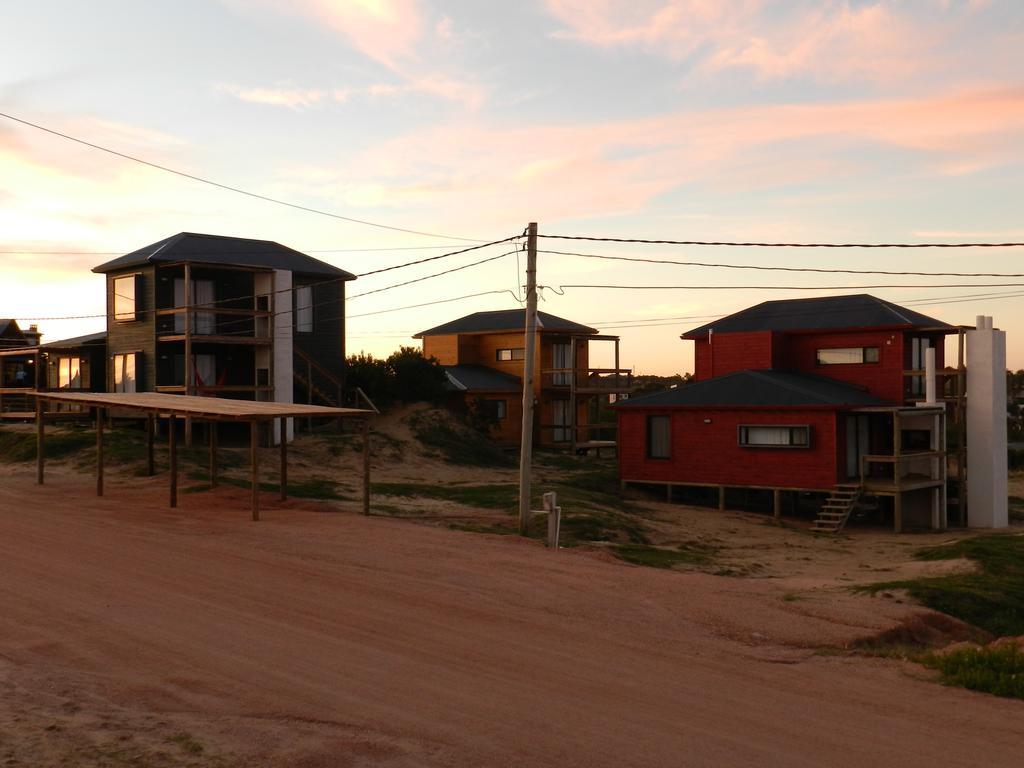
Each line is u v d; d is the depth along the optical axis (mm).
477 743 7945
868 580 18547
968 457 32688
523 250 22031
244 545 17344
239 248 39719
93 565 15227
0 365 43812
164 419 37219
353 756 7391
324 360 42094
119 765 6766
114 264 37781
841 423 30891
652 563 19250
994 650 11453
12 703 8078
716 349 37969
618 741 8156
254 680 9531
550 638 11734
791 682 10258
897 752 8086
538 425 51469
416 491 29125
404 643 11219
